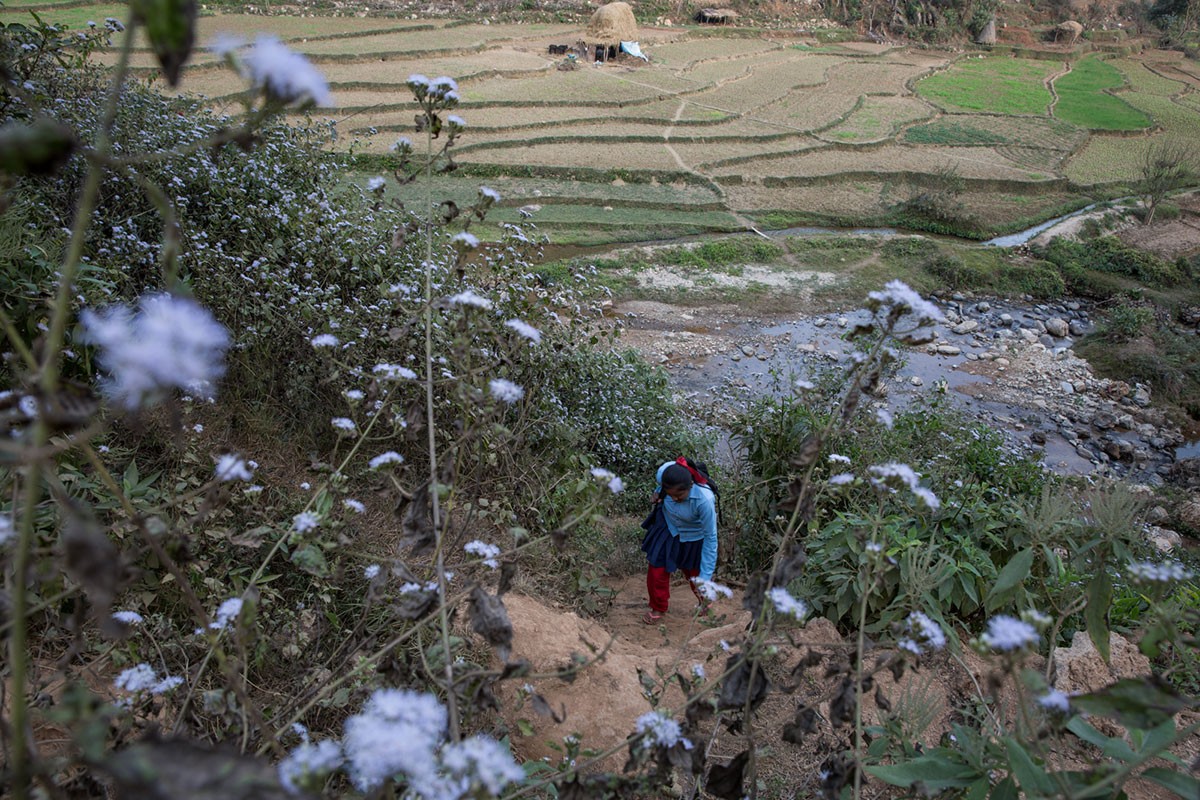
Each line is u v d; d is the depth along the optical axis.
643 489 7.73
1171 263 22.73
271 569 3.73
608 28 37.12
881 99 36.16
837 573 4.54
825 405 6.41
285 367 5.30
